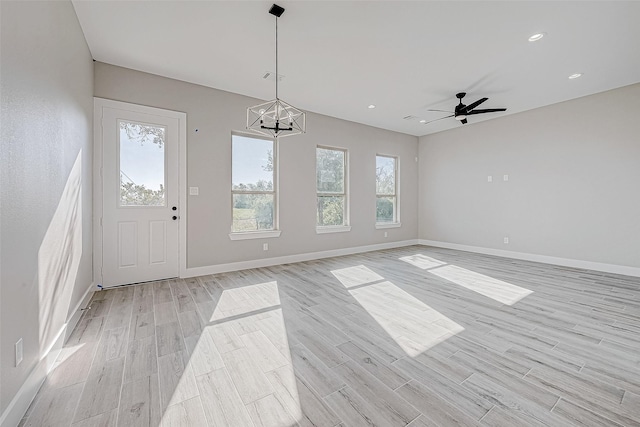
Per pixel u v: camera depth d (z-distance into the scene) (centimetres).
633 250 418
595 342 221
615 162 431
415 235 714
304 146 518
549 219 502
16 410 138
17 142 144
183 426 139
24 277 150
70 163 238
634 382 172
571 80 398
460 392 163
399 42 304
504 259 534
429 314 276
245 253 453
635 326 249
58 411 148
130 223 359
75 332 236
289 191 500
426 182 702
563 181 484
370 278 402
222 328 245
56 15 205
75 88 255
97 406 152
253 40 300
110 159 344
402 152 684
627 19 266
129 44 306
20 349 144
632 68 363
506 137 558
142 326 248
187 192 398
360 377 178
